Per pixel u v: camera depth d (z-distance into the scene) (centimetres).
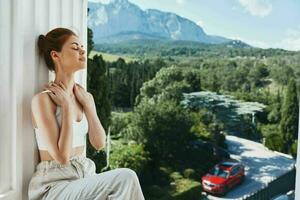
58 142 185
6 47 183
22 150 193
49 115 186
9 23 183
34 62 197
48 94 190
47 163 192
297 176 241
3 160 185
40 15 201
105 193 180
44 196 187
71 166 195
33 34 195
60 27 212
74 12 224
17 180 191
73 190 183
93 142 211
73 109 201
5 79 184
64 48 196
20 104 189
